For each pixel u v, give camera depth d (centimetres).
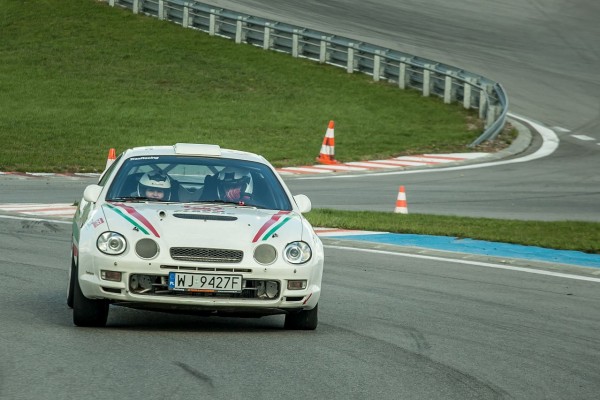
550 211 7612
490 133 11356
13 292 3819
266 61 14950
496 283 4588
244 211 3362
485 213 7419
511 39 17175
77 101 12744
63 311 3494
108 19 16975
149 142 10788
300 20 16962
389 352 3031
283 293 3134
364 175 9431
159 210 3262
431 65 13475
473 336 3366
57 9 17450
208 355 2855
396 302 3975
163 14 17012
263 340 3114
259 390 2497
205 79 13988
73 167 9538
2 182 8456
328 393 2502
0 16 17062
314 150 10706
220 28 16375
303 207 3566
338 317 3603
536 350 3192
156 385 2497
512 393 2608
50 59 14888
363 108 12812
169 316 3550
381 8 18738
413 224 6444
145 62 14788
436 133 11719
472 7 19388
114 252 3080
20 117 11831
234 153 3734
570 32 17975
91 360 2730
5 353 2773
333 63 15038
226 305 3095
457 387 2638
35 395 2366
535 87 14300
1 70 14250
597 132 12094
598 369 2962
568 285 4628
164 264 3062
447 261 5184
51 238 5438
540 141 11444
